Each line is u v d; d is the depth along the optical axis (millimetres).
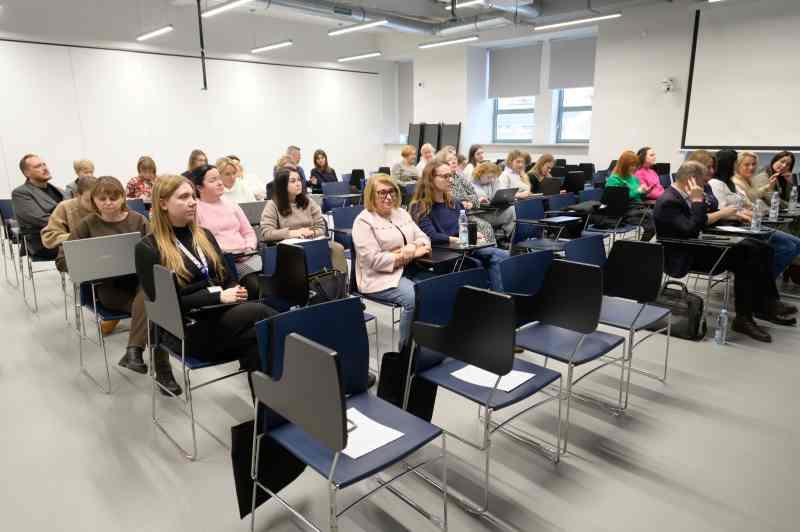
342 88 11656
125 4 8398
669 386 2803
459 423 2449
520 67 10523
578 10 8359
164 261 2277
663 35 7922
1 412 2568
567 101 10156
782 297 4293
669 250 3520
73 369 3066
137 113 8766
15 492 1977
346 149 11984
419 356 2035
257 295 2998
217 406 2631
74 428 2424
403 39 11602
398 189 3023
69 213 3328
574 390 2766
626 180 5367
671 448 2240
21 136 7684
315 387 1304
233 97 9938
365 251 2869
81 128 8211
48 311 4148
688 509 1862
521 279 2504
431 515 1812
